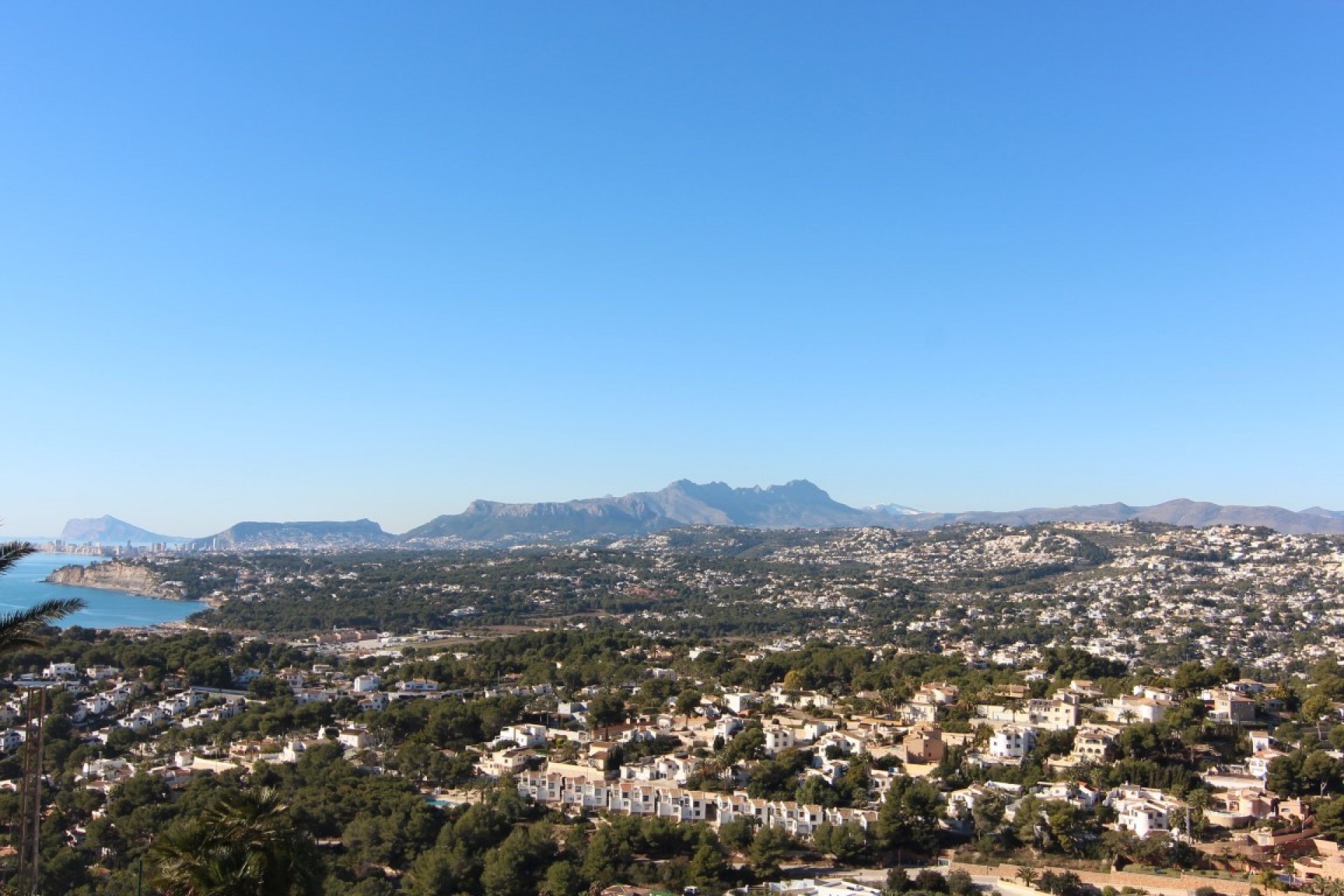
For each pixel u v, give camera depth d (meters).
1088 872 181.25
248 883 94.62
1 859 174.75
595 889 180.12
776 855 189.62
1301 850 182.50
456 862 183.62
